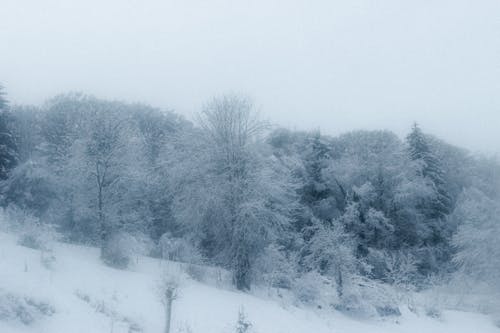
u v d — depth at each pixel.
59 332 10.86
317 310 21.91
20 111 37.69
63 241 23.25
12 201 24.16
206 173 24.77
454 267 37.91
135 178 23.77
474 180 52.22
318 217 40.12
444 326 22.20
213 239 25.00
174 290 13.93
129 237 22.22
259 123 25.83
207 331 13.95
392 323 21.61
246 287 23.59
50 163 30.66
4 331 9.79
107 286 15.91
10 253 15.60
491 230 29.38
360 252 37.34
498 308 24.08
